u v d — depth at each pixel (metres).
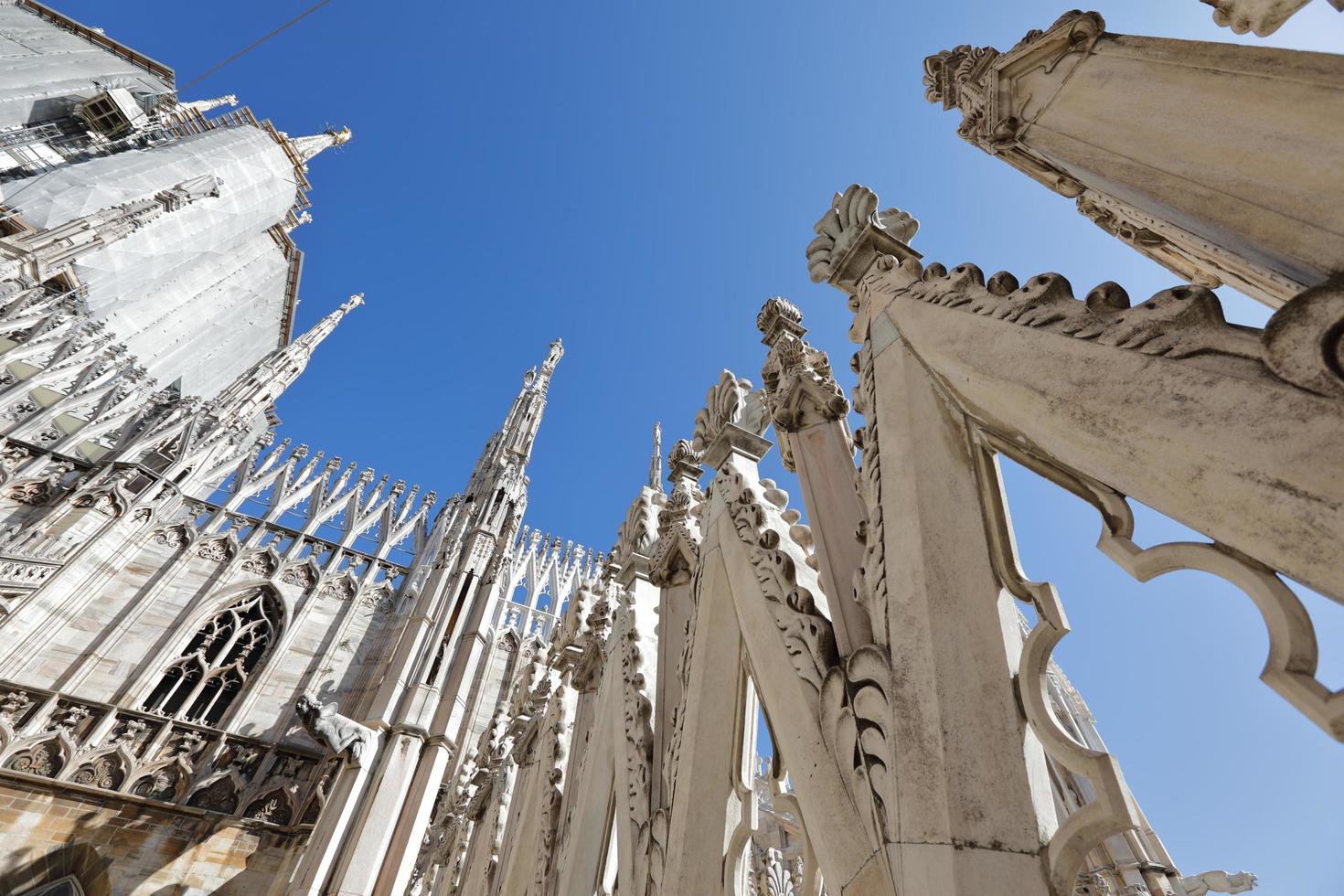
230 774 16.89
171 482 21.67
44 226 29.02
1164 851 5.07
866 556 2.55
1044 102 3.03
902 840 1.79
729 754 3.30
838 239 3.81
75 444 21.44
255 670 19.41
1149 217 2.70
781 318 4.65
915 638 2.07
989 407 2.19
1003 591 2.05
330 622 21.47
